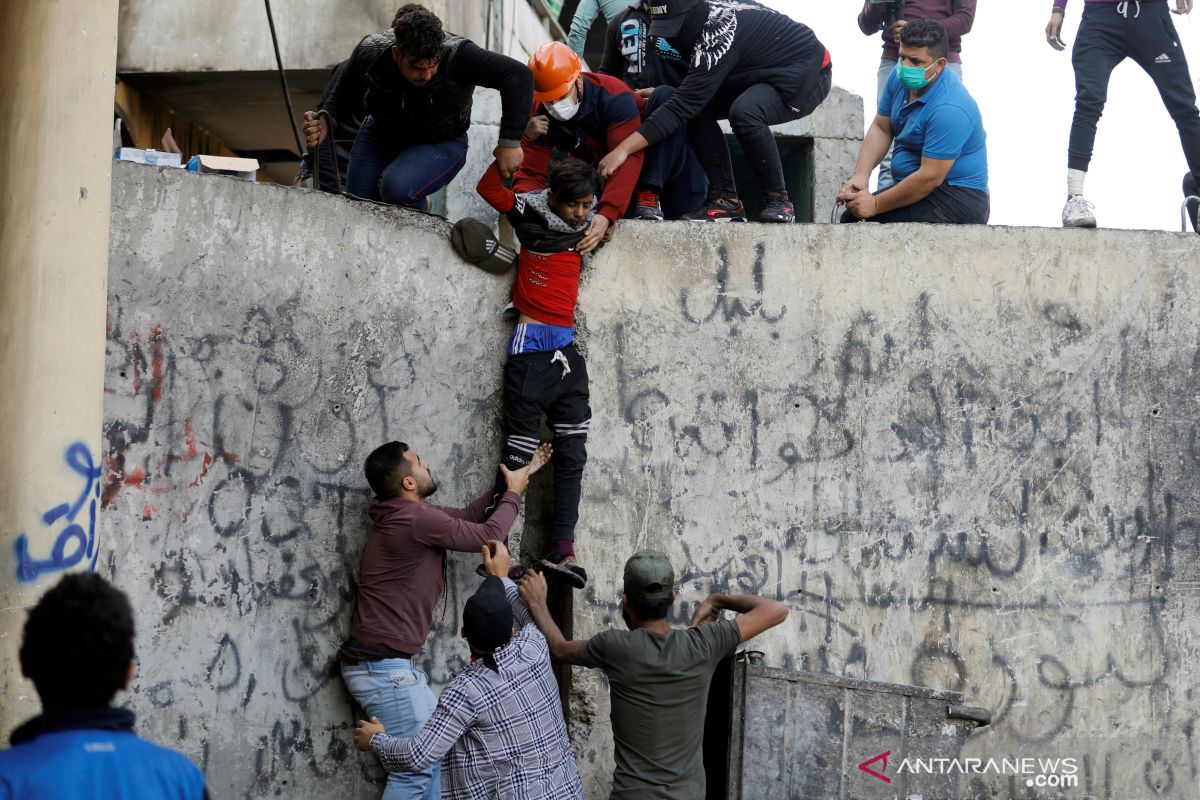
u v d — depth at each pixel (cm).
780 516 567
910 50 611
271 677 483
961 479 575
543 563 534
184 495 462
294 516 493
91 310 405
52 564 391
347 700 505
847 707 483
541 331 540
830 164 894
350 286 512
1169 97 656
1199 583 578
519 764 422
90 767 239
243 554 478
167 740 453
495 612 427
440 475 537
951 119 602
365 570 498
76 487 398
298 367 495
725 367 571
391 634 488
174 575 458
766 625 446
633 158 571
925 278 581
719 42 587
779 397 571
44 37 398
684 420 567
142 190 455
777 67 612
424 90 533
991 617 570
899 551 570
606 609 554
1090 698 569
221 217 475
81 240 402
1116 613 574
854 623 566
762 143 604
